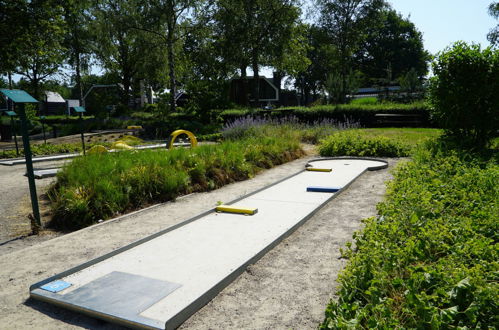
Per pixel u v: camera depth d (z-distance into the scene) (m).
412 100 23.92
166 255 3.51
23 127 4.52
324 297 2.72
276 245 3.82
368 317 2.16
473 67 8.39
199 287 2.83
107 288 2.86
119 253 3.60
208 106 20.34
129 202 5.54
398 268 2.64
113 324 2.47
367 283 2.41
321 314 2.49
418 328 1.95
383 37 52.47
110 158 6.81
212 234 4.09
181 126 18.48
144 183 5.89
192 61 29.31
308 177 7.34
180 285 2.88
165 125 18.56
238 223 4.47
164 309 2.52
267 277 3.09
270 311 2.56
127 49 35.41
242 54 27.53
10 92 4.35
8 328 2.45
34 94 35.25
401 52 51.16
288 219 4.55
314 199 5.55
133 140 15.97
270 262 3.39
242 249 3.60
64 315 2.60
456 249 2.74
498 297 2.08
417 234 3.18
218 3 27.16
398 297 2.35
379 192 5.92
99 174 5.80
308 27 31.84
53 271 3.30
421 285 2.33
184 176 6.42
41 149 12.86
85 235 4.31
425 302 2.08
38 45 19.00
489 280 2.38
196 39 28.52
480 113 8.52
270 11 27.39
